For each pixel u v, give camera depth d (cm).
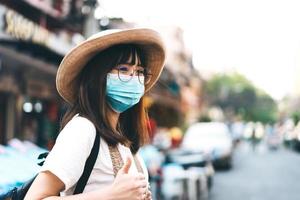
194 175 1054
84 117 197
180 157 1154
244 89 8400
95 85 201
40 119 1395
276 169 2078
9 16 750
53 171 180
